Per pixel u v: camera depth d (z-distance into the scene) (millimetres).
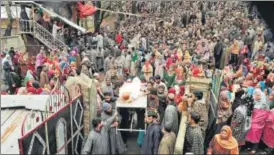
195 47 16812
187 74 11844
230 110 8266
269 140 8703
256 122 8594
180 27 20438
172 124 7355
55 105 7660
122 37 19203
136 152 8305
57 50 15930
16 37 16703
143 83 9945
